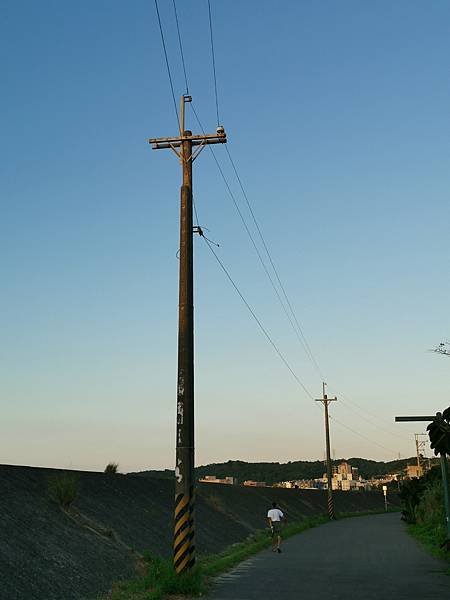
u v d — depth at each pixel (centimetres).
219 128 1772
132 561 1897
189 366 1602
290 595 1386
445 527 2978
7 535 1559
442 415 2345
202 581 1527
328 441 6184
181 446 1554
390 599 1325
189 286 1670
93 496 2517
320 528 4288
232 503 4369
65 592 1371
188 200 1742
